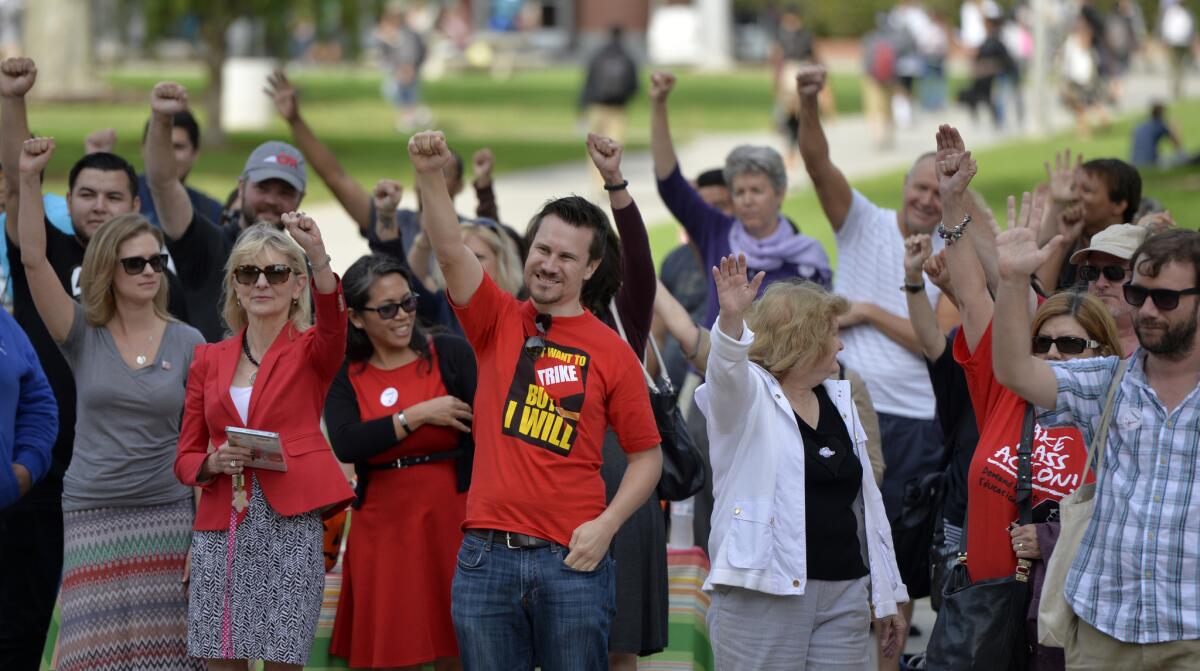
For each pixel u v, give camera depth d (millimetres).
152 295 14664
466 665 12398
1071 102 63406
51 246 17141
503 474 12266
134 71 104812
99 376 14547
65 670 14289
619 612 14109
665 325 17484
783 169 18766
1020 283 11523
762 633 13180
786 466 13180
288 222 13273
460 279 12352
